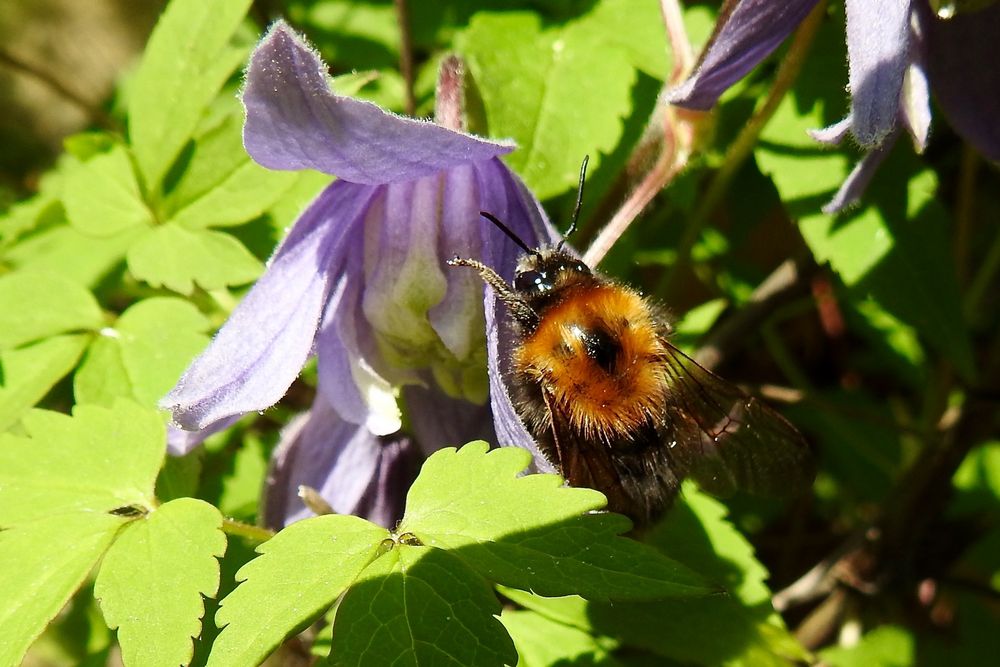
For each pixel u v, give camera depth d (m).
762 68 0.16
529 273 0.15
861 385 0.18
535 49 0.16
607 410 0.15
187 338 0.15
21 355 0.15
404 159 0.13
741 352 0.18
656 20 0.16
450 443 0.15
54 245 0.17
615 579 0.13
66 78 0.23
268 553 0.13
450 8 0.17
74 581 0.13
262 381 0.13
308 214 0.14
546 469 0.13
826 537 0.18
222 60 0.15
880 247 0.15
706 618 0.15
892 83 0.13
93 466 0.14
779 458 0.15
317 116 0.13
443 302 0.14
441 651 0.13
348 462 0.15
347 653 0.13
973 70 0.15
